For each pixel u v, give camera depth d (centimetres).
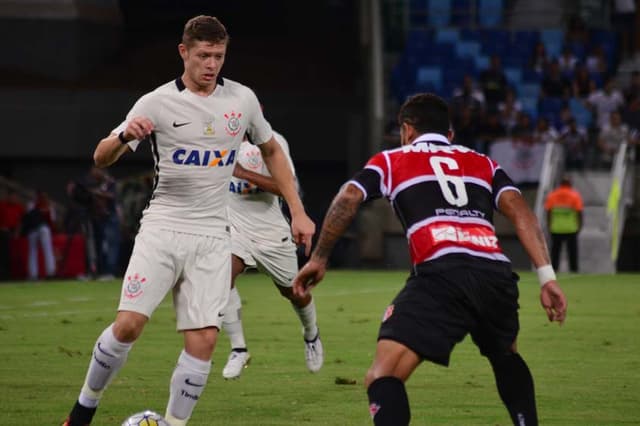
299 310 3344
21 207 9206
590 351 4028
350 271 9506
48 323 5012
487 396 3006
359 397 2994
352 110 11294
